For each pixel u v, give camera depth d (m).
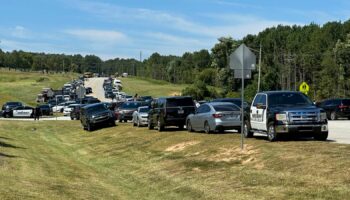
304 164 15.85
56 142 36.66
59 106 78.31
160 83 176.12
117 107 50.16
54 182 17.31
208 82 127.75
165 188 17.50
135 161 24.11
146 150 26.45
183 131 30.69
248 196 14.20
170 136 28.81
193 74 175.38
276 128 20.69
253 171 16.73
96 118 41.03
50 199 14.16
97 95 122.88
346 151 16.78
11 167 19.56
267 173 16.08
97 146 31.97
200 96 85.06
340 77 107.12
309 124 20.41
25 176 17.78
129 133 34.50
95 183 18.53
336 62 109.56
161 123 32.12
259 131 22.31
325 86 108.56
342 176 13.90
